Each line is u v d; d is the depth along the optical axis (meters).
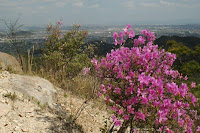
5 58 6.13
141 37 3.67
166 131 3.15
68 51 7.67
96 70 3.68
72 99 5.83
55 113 4.59
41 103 4.58
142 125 3.46
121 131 3.97
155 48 3.62
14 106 4.00
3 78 4.90
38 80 5.32
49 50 7.78
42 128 3.76
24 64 6.88
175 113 3.17
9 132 3.26
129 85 3.40
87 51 7.53
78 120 4.84
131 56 3.41
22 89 4.62
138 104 3.39
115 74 3.58
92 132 4.60
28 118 3.85
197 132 3.79
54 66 7.52
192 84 3.91
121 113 3.42
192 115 5.05
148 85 3.24
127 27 3.66
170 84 3.31
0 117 3.51
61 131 3.98
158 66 3.56
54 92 5.32
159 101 3.14
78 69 7.51
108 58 3.59
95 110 5.77
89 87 6.59
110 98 3.59
